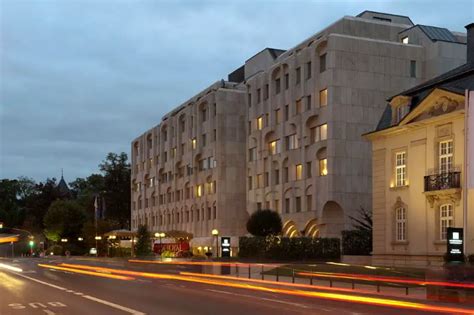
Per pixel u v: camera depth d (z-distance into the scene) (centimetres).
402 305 2008
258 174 6850
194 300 2177
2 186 15150
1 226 10519
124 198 13325
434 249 3503
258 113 6894
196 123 8175
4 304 2066
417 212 3659
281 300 2180
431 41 5778
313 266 3516
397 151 3894
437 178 3456
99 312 1778
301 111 5966
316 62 5725
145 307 1923
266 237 5203
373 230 4075
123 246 9500
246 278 3616
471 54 3884
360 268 3127
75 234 12038
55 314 1736
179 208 8762
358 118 5531
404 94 3894
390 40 6244
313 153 5728
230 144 7550
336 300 2188
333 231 5525
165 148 9462
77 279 3612
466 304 2038
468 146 2416
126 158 13712
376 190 4066
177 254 7475
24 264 6462
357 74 5556
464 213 2495
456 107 3369
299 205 6000
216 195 7531
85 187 15675
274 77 6550
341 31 6047
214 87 8356
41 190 14950
